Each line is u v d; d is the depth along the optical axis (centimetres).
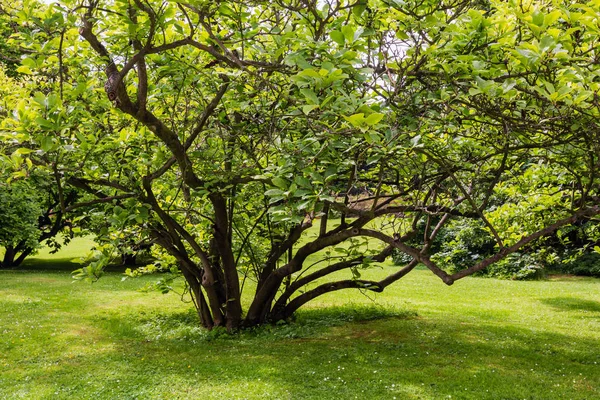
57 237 4116
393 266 2291
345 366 796
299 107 498
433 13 533
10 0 661
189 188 905
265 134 713
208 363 821
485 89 420
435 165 763
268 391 688
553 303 1412
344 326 1095
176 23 529
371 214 611
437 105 568
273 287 1032
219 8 542
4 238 1947
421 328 1070
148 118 673
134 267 2397
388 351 886
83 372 785
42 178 739
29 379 754
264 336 997
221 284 1083
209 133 823
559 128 555
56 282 1752
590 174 654
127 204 777
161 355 879
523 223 970
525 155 722
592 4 421
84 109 757
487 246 2119
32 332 1028
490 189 640
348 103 414
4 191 1794
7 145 634
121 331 1065
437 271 630
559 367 803
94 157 772
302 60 411
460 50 499
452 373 762
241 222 1062
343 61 445
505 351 889
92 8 557
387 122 527
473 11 467
